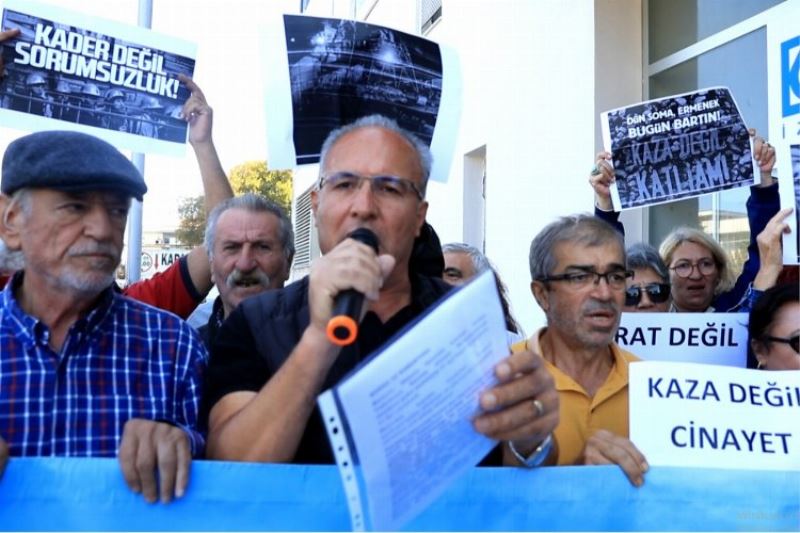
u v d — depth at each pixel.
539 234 2.07
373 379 1.01
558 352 2.05
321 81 2.29
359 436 1.00
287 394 1.24
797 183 2.53
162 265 10.58
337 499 1.32
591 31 4.73
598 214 2.90
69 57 2.25
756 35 3.98
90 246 1.47
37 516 1.30
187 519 1.30
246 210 2.56
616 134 2.78
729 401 1.53
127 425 1.32
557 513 1.39
